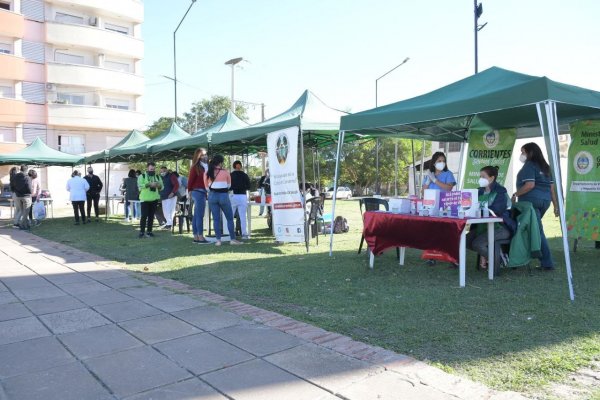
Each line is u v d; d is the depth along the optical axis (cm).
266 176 1384
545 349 346
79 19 3459
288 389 291
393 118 653
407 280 577
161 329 410
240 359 339
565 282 549
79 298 524
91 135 3472
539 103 491
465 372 312
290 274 631
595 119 764
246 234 1056
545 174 623
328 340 374
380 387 290
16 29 3045
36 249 938
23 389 297
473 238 608
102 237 1145
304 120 916
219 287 572
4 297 532
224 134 1034
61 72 3269
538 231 590
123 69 3678
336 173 771
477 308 450
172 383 303
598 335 372
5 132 3080
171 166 3025
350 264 692
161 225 1420
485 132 927
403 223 598
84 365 334
